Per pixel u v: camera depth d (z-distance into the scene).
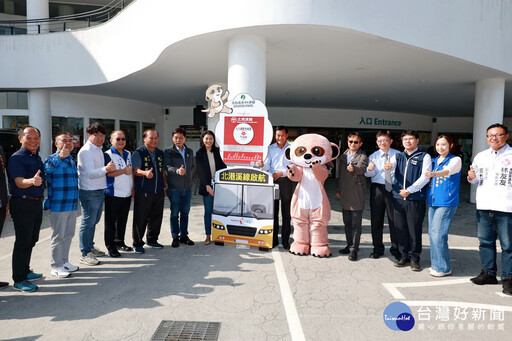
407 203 4.30
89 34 9.94
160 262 4.48
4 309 3.20
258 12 5.26
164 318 3.06
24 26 14.45
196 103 15.16
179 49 6.63
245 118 5.27
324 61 7.58
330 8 5.27
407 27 5.92
